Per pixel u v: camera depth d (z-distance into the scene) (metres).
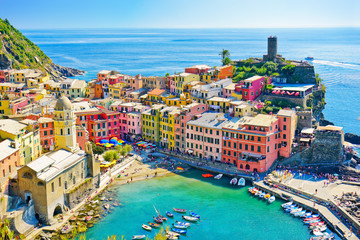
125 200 160.12
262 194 163.12
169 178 181.25
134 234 136.12
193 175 184.88
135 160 199.50
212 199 161.50
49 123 189.88
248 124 181.88
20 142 157.75
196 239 134.38
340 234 134.12
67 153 160.38
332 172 182.62
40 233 134.12
